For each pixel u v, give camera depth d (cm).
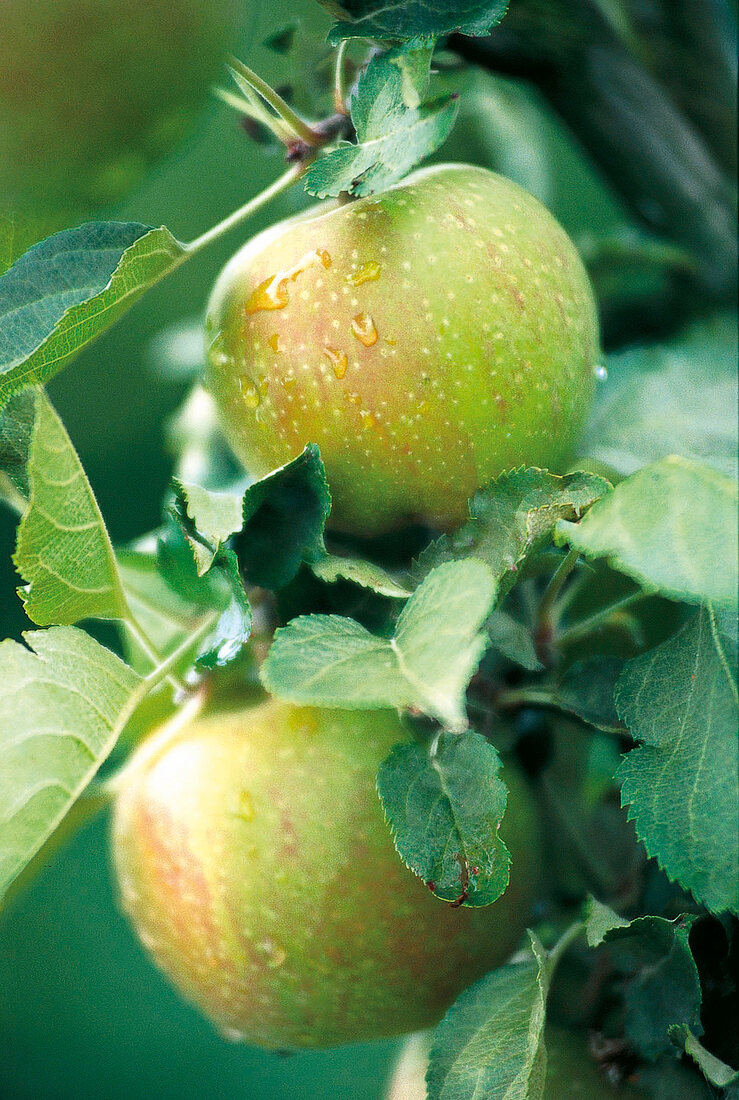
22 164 31
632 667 34
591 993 37
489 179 36
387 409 34
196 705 38
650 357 40
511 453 35
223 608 35
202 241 35
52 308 34
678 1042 34
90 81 30
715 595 31
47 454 33
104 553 34
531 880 37
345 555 36
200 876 36
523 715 37
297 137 35
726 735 32
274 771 36
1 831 32
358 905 35
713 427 37
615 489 32
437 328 34
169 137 32
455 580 31
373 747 36
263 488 34
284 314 34
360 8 34
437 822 32
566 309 35
